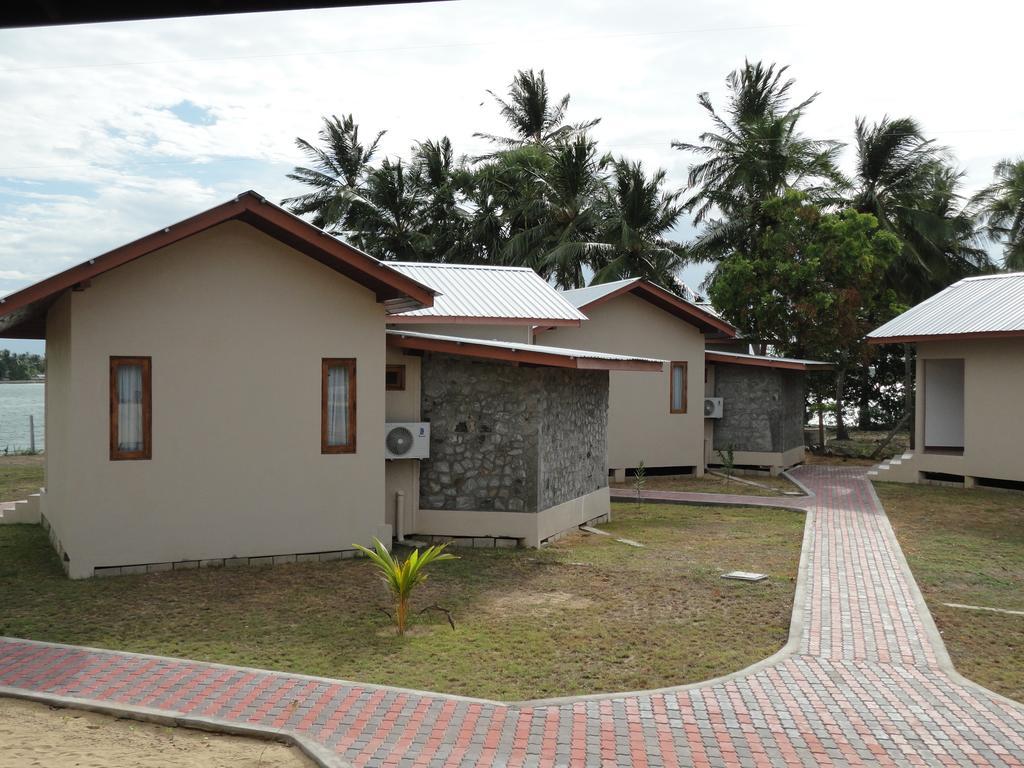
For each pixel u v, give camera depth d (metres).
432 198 46.91
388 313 14.67
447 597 10.87
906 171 36.06
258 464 12.30
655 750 6.39
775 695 7.49
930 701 7.36
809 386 35.38
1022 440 20.25
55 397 13.66
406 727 6.73
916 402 22.91
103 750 6.26
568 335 22.09
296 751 6.38
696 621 9.84
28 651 8.44
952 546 14.49
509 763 6.14
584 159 40.81
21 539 14.66
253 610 10.14
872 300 29.94
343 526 12.78
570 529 15.45
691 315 23.59
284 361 12.40
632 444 23.17
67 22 3.53
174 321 11.82
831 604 10.38
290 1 3.51
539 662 8.44
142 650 8.66
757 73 37.62
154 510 11.82
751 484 22.62
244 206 11.32
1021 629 9.70
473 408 14.23
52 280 10.74
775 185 34.19
